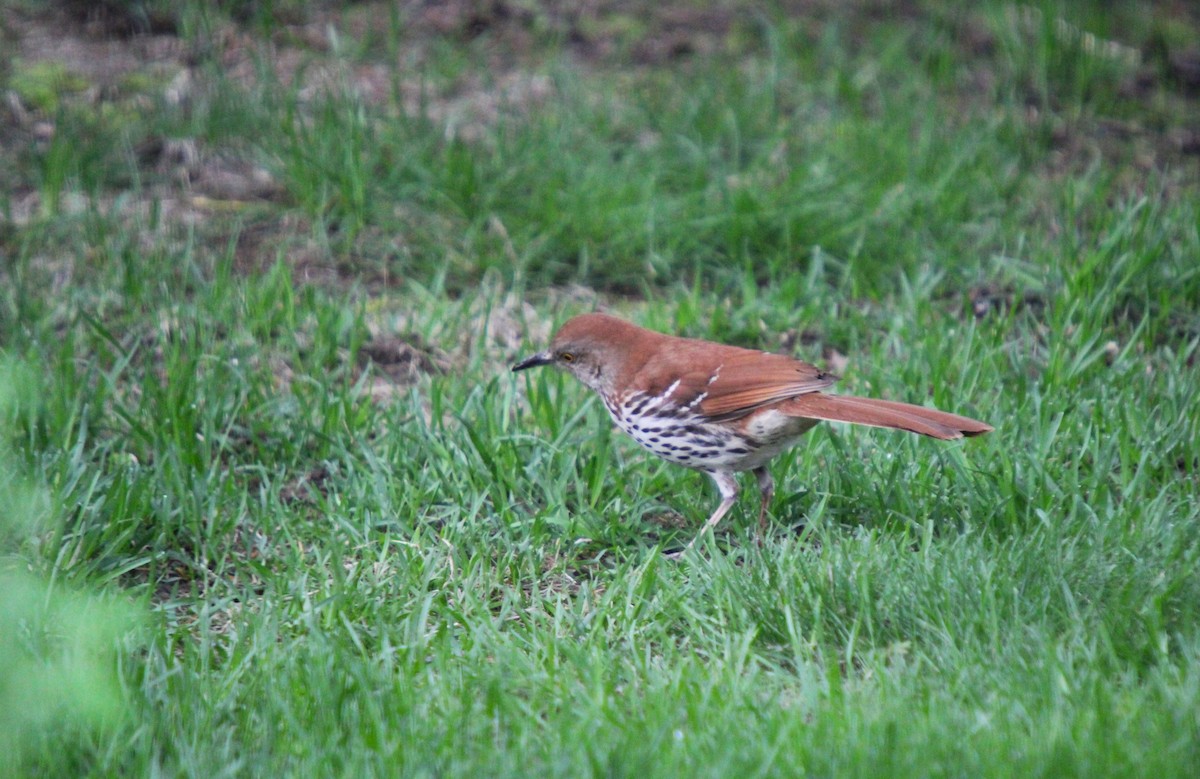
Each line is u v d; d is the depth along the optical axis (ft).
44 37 53.57
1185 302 40.34
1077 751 20.93
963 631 24.94
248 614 26.37
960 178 46.80
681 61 56.24
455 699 23.70
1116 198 47.50
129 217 44.01
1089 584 26.27
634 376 30.60
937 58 55.83
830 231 44.27
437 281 41.27
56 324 38.63
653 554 27.81
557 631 25.98
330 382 36.73
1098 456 31.50
